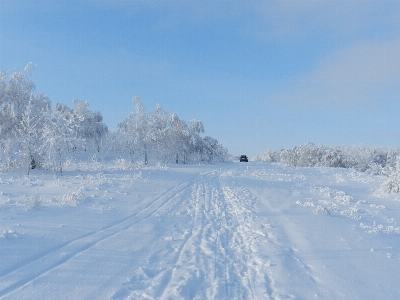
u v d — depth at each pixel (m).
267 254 6.67
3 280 4.86
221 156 53.28
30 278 5.02
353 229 8.58
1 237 6.54
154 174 21.28
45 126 19.80
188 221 9.91
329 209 11.45
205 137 49.62
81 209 10.08
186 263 6.28
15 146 21.27
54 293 4.59
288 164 48.81
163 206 11.80
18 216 8.56
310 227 8.66
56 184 14.82
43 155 20.00
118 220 9.19
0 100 21.05
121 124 42.50
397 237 8.12
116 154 45.59
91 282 5.05
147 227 8.66
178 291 4.93
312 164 44.69
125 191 14.00
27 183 14.83
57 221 8.36
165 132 37.62
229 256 6.76
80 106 44.66
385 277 5.43
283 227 8.84
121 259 6.18
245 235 8.29
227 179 22.03
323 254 6.57
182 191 15.65
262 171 28.66
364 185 20.55
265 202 13.01
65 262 5.75
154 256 6.57
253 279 5.54
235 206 12.23
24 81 22.67
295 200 13.45
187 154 43.25
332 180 23.41
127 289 4.94
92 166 25.08
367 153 43.06
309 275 5.57
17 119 21.27
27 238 6.74
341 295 4.77
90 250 6.48
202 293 5.02
